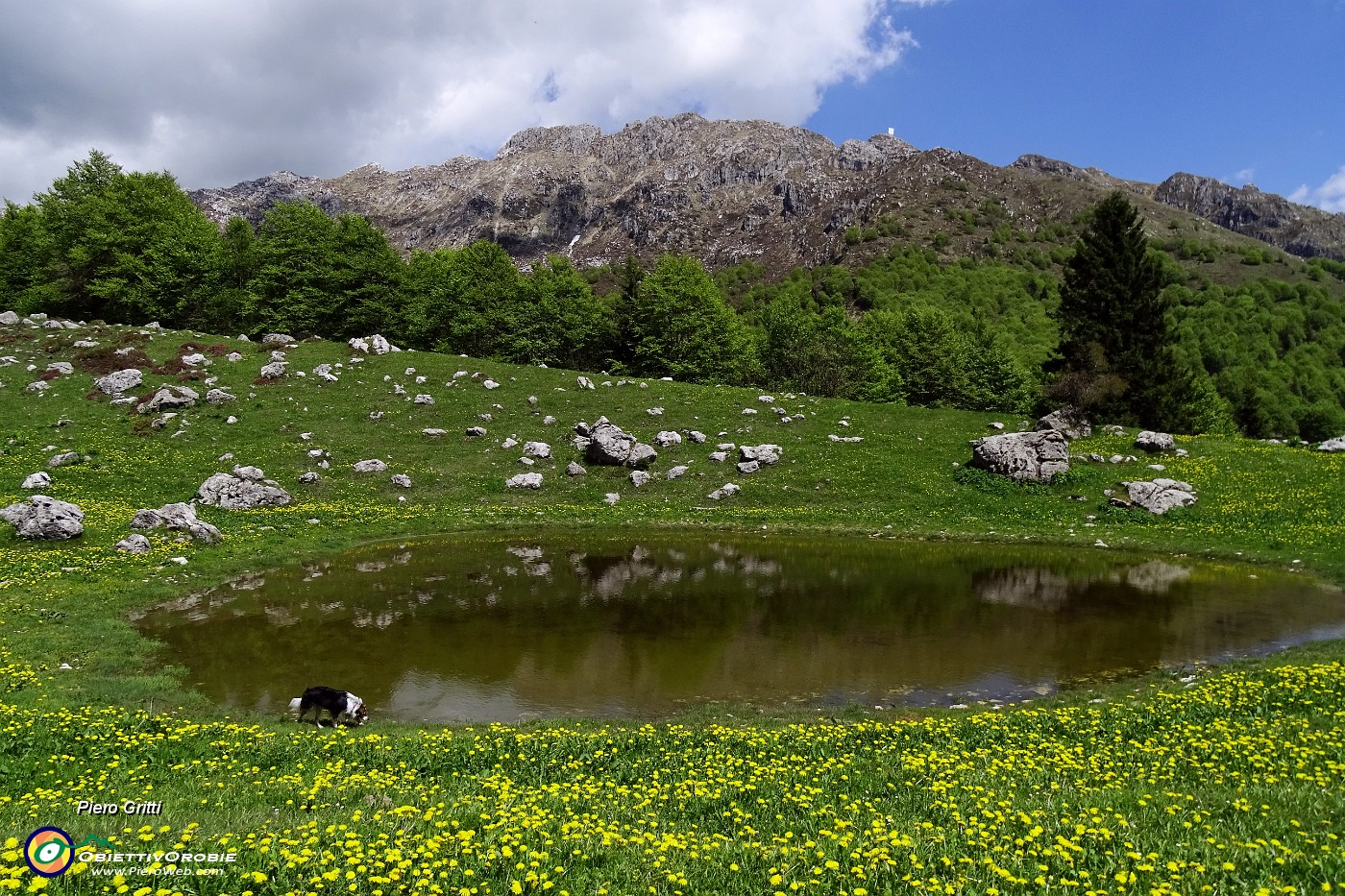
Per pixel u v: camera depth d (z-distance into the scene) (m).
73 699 16.25
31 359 56.66
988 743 13.27
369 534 36.53
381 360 62.75
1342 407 148.25
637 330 78.81
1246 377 147.25
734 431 52.84
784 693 17.61
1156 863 7.00
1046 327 181.38
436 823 8.45
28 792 10.52
